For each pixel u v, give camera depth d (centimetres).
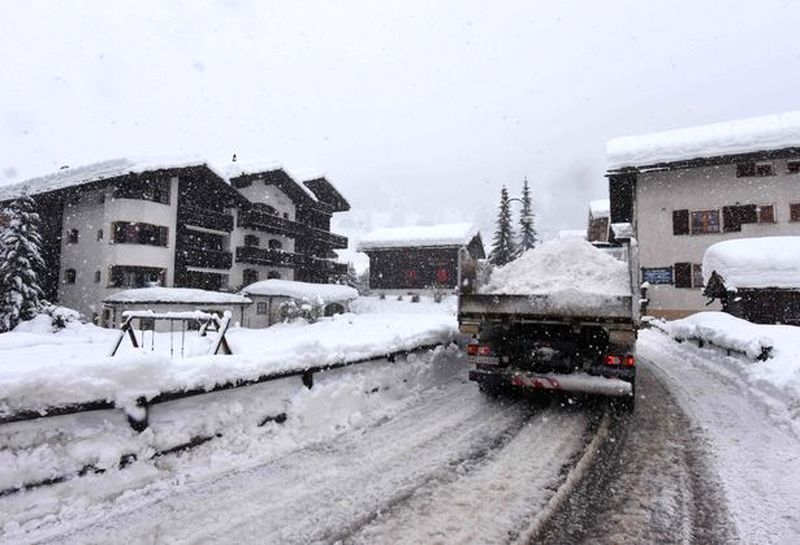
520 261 766
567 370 635
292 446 446
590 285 654
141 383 359
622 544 286
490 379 643
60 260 2839
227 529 294
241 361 443
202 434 402
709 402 678
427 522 307
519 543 284
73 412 320
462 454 438
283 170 3578
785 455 448
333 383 558
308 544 278
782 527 308
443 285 4491
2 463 290
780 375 664
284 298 3148
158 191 2705
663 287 2706
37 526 286
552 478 385
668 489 367
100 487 324
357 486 362
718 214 2634
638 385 813
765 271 1569
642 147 2816
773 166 2552
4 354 1040
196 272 2900
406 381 714
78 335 1866
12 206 2297
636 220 2853
